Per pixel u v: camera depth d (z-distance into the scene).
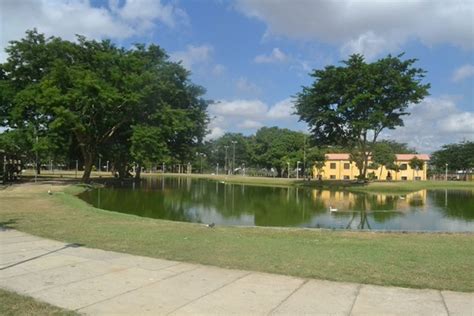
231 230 12.57
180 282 6.71
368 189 44.75
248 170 116.19
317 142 53.34
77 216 14.86
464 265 7.94
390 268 7.63
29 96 34.84
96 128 39.38
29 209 16.62
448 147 90.81
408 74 46.38
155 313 5.38
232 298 5.96
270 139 97.88
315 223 19.06
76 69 36.66
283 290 6.33
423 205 28.19
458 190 46.75
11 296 5.89
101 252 8.85
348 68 46.94
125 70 38.53
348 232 12.54
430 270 7.52
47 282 6.66
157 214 21.95
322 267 7.65
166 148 39.47
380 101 47.16
